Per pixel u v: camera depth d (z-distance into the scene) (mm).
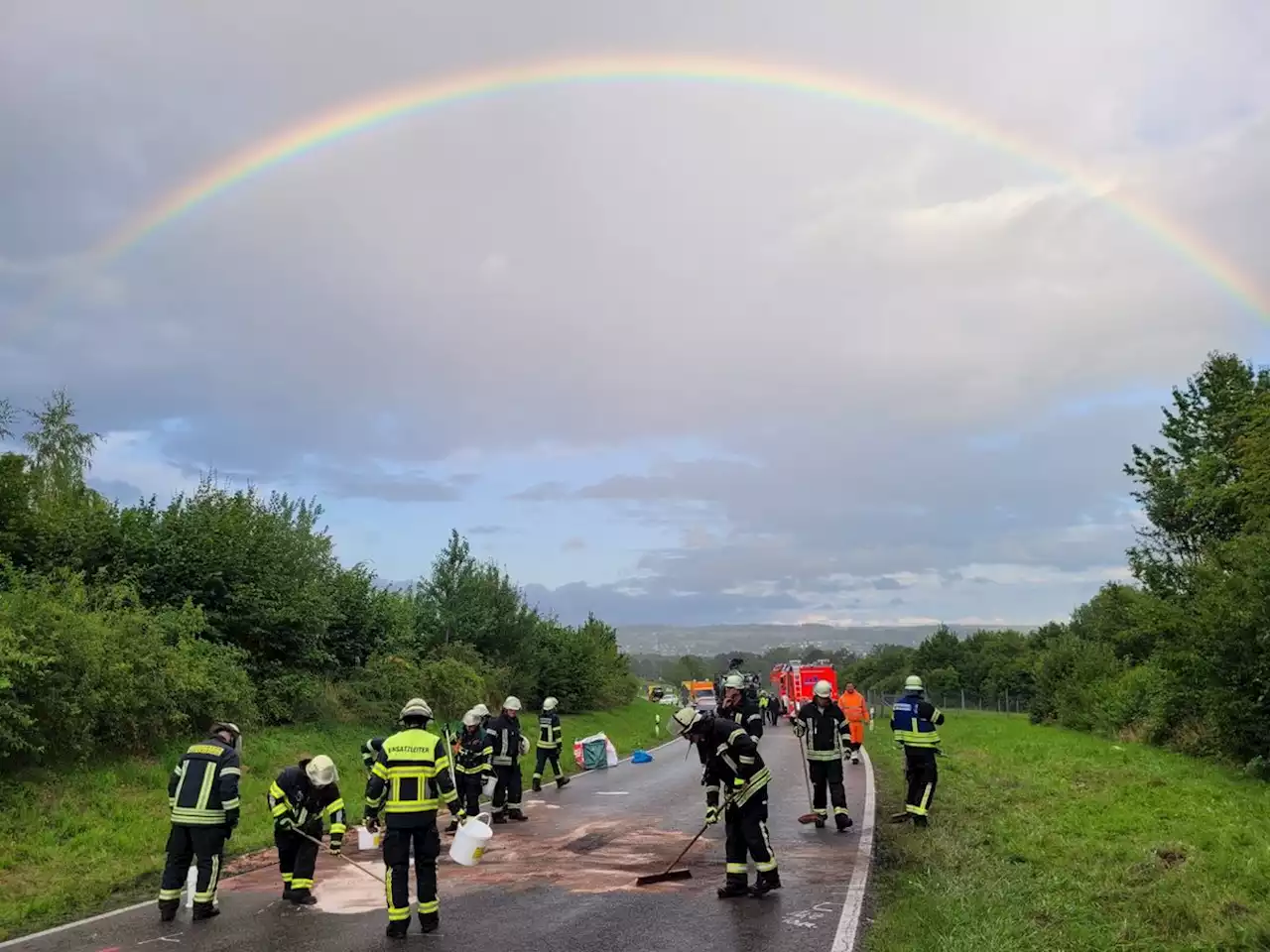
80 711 13414
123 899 8547
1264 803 12781
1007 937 6285
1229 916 6711
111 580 18672
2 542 17656
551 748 16922
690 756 25078
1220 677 18125
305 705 20500
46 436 26750
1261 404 25250
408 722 7324
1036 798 13500
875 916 7246
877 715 41219
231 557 20344
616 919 7254
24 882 9156
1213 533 32062
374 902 8148
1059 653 38719
